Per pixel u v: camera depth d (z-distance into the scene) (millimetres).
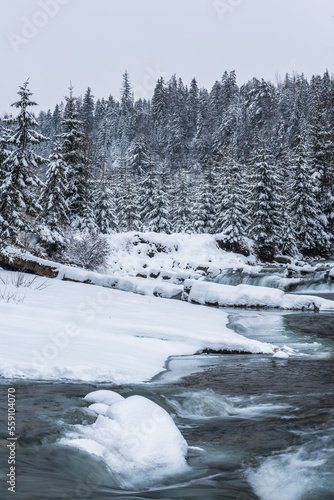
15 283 19484
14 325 10250
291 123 104688
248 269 35062
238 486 3457
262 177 49875
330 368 9234
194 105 149250
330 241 54094
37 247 29672
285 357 10633
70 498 2805
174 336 11789
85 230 37438
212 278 36000
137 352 9805
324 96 81188
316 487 3385
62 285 21562
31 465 3473
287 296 23125
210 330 13820
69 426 4559
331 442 4441
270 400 6488
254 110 118750
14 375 7020
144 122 143375
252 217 50438
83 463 3633
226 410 5918
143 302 19172
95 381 7234
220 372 8742
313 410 5824
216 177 58906
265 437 4711
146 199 58438
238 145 102875
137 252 40500
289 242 49656
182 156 122688
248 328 15977
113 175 67875
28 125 25109
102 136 128500
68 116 40688
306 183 51781
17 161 24422
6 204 24734
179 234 47312
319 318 19047
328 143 56062
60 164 31562
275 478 3590
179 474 3707
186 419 5496
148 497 3086
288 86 139625
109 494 3049
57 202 31594
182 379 7984
